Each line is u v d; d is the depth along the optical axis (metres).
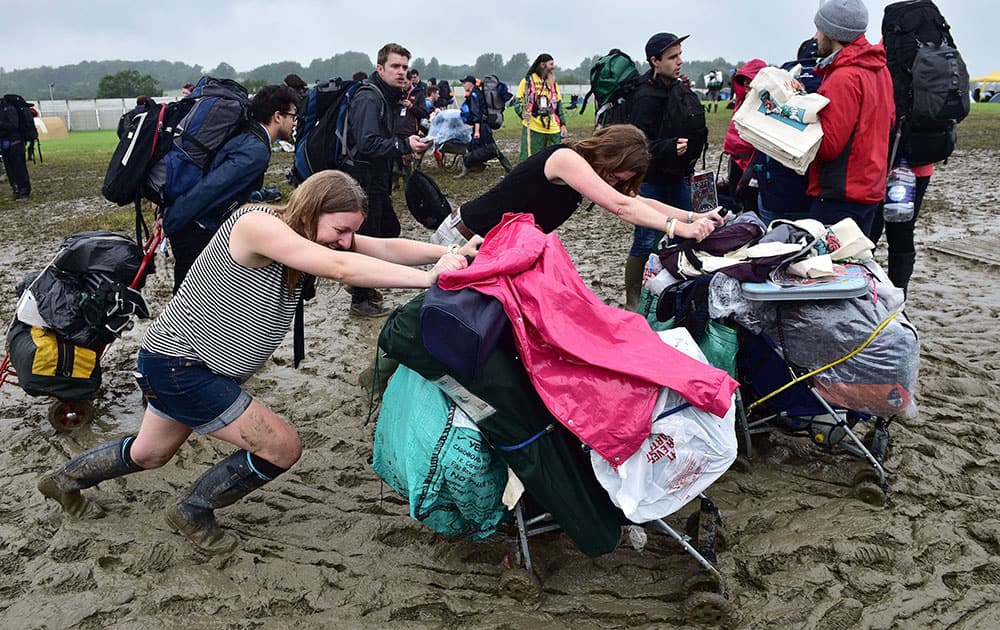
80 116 53.31
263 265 2.98
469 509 2.98
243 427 3.17
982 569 3.24
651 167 5.62
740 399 3.78
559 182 3.61
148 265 4.68
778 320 3.54
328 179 2.93
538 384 2.80
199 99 4.63
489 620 3.03
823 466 3.98
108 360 5.63
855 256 3.69
